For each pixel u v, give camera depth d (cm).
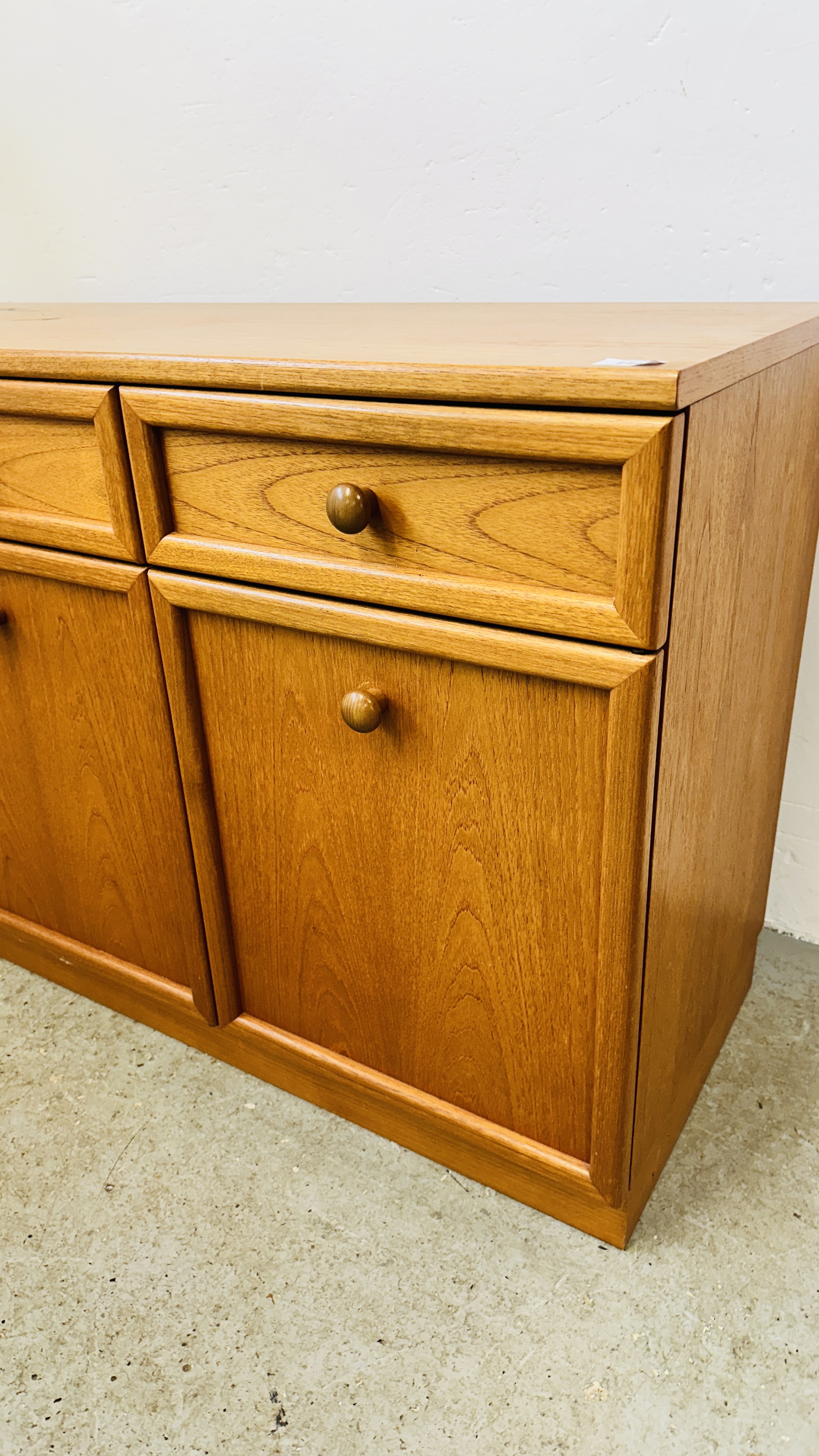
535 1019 75
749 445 66
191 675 82
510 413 56
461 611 63
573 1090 76
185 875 92
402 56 105
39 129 135
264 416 65
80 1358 77
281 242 123
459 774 70
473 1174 91
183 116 123
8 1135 98
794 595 91
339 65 110
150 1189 91
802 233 92
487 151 105
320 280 123
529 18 97
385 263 117
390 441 61
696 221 97
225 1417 73
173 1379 75
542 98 99
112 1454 71
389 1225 87
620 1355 76
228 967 95
